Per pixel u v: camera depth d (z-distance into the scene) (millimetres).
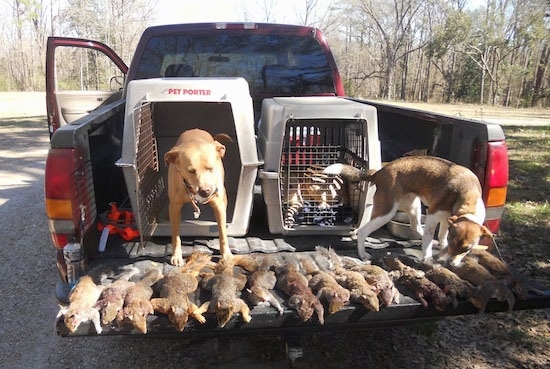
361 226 1906
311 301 1429
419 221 1893
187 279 1516
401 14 32656
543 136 8453
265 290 1480
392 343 2100
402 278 1596
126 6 23516
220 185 1696
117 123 2375
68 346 2078
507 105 27500
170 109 2215
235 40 2805
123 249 1782
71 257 1565
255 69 2859
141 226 1766
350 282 1521
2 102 18891
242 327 1446
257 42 2814
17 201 4402
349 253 1840
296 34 2830
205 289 1539
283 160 1994
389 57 33438
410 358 1995
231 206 2094
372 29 34500
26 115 13484
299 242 1883
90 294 1430
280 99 2176
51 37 3129
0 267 2893
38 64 30859
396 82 35688
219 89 1750
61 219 1560
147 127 1980
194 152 1617
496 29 30328
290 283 1505
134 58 2805
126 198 2299
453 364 1959
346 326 1555
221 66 2852
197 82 1740
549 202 4113
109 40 23234
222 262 1638
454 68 31812
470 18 30422
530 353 2037
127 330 1395
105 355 2010
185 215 1976
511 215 3721
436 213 1738
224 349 2016
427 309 1517
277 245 1852
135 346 2066
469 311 1549
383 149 2514
